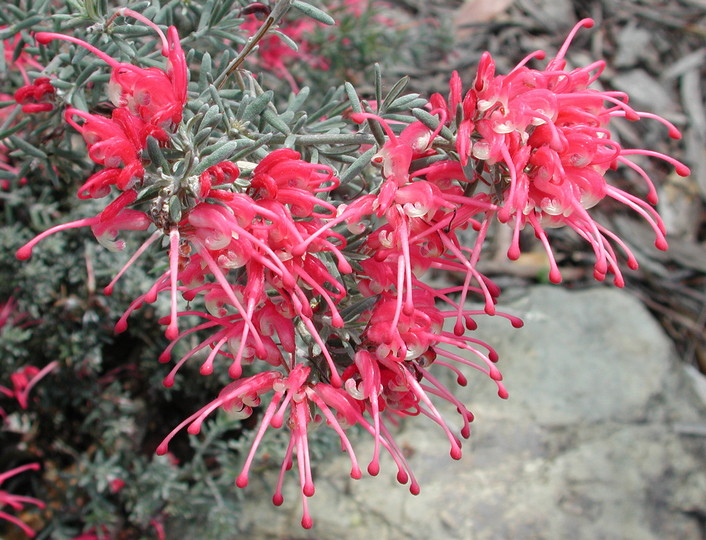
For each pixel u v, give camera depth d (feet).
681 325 1.29
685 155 1.47
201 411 0.46
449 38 1.31
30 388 0.91
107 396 0.92
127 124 0.42
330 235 0.45
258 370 0.89
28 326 0.90
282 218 0.43
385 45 1.14
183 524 0.93
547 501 0.93
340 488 0.92
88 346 0.89
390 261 0.48
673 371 1.09
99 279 0.89
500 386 0.48
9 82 0.81
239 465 0.90
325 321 0.47
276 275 0.44
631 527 0.93
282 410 0.44
